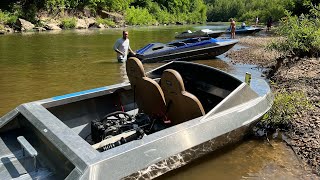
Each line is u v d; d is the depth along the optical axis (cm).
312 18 1175
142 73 428
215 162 413
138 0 4928
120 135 375
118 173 288
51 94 739
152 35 2461
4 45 1652
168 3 5619
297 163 420
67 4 3491
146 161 313
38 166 314
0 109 630
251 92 462
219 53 1284
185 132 355
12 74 941
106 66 1071
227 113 410
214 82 489
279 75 910
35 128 333
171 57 1198
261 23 4538
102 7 4012
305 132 505
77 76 920
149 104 439
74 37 2178
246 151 447
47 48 1547
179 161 352
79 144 298
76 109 436
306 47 1042
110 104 469
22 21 2795
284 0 3859
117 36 2298
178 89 392
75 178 264
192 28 3800
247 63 1191
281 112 550
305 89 726
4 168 308
